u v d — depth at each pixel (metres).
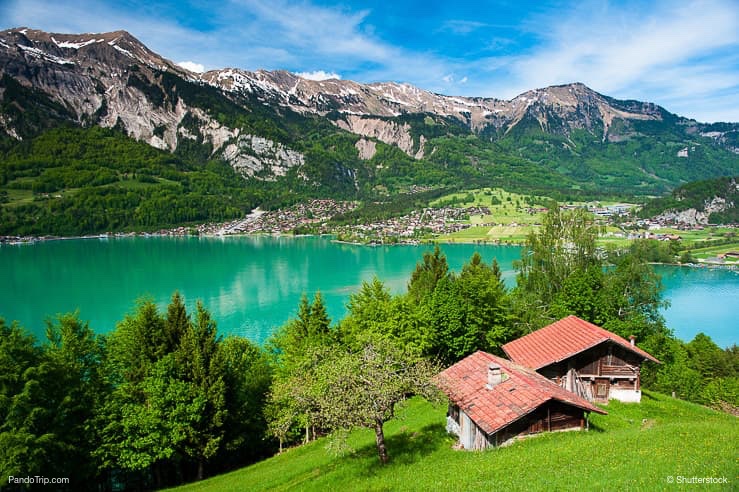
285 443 49.06
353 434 41.06
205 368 41.12
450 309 57.00
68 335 41.22
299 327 54.25
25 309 125.75
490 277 71.56
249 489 33.34
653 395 47.47
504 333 58.69
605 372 43.12
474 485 23.47
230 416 42.28
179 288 154.38
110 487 41.72
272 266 199.75
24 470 32.09
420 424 37.75
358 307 60.78
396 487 25.81
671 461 22.30
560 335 45.38
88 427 36.53
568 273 72.94
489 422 27.92
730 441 24.55
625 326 61.50
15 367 33.59
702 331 112.50
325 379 28.56
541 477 22.69
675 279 175.25
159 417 38.19
